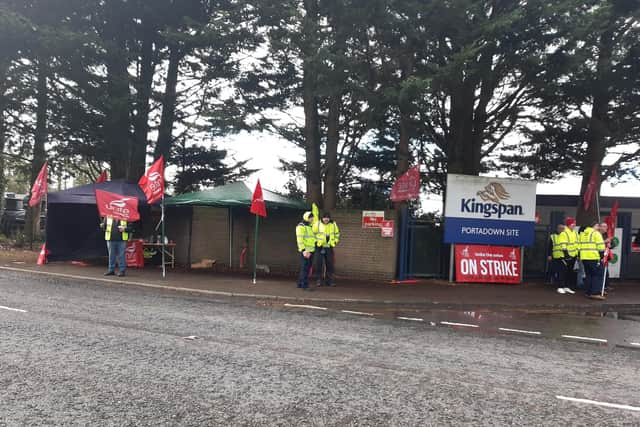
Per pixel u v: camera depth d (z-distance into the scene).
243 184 15.64
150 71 19.88
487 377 5.54
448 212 13.69
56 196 14.94
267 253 15.73
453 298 11.15
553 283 13.95
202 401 4.52
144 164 19.27
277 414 4.27
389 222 13.96
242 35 14.45
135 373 5.24
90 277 12.57
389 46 12.37
